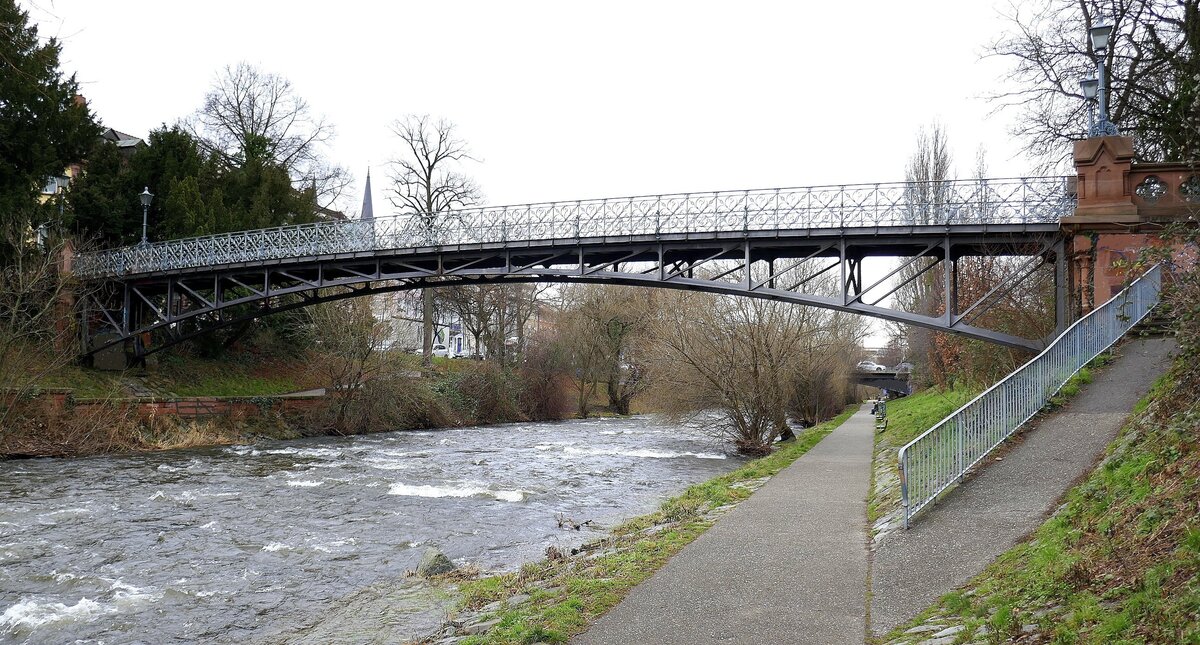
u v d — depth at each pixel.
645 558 8.91
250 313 34.25
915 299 38.56
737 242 24.05
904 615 6.52
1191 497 6.34
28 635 9.06
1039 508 8.98
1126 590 5.32
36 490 18.97
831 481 14.90
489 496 18.89
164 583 11.15
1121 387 12.95
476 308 56.12
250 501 17.89
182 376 37.00
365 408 38.34
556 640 6.27
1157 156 20.53
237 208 41.94
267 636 8.97
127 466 23.88
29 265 28.75
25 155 32.91
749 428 29.44
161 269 33.22
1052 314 20.56
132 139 54.75
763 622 6.54
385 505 17.53
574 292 57.69
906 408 36.25
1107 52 19.77
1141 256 11.66
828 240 22.86
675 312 30.47
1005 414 11.66
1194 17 18.58
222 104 47.59
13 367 25.83
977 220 20.59
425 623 9.09
